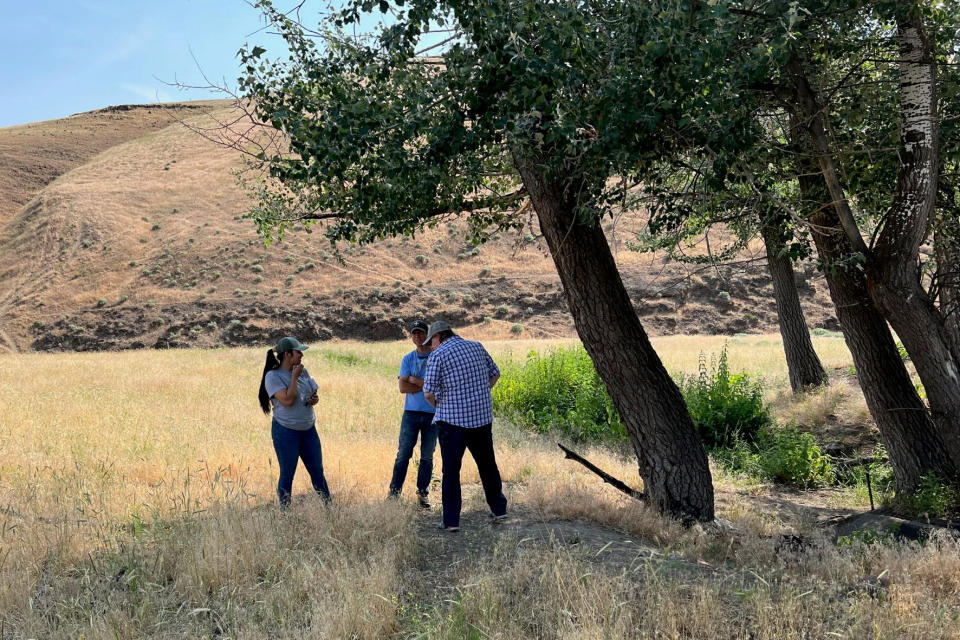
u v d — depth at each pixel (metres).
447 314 50.91
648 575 3.95
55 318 52.84
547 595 3.80
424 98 4.55
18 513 5.50
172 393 15.27
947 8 6.07
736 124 4.55
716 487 9.21
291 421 5.79
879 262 5.64
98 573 4.30
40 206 72.81
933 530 5.43
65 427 10.23
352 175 5.36
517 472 8.20
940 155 6.30
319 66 4.89
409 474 7.91
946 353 5.71
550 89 4.23
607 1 4.60
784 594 3.64
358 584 3.87
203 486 6.91
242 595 3.99
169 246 62.19
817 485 9.75
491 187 7.22
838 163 6.12
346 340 48.88
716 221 5.78
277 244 60.81
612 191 5.34
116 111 124.56
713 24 4.13
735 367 19.38
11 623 3.57
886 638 3.15
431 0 4.41
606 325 6.10
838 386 12.90
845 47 5.52
